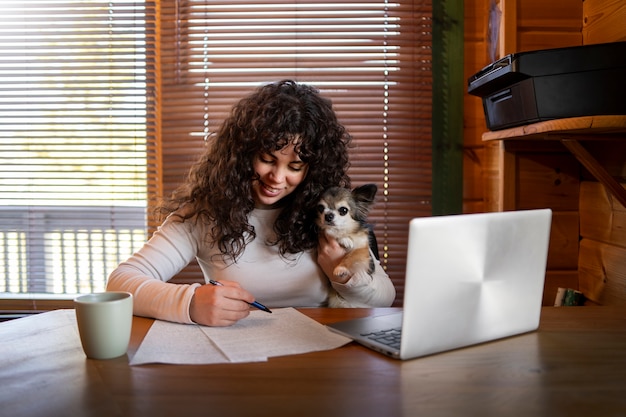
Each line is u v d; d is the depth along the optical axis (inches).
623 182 64.1
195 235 60.7
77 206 91.6
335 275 56.1
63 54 89.7
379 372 33.3
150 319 46.3
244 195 56.2
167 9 89.2
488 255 37.9
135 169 91.1
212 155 59.8
